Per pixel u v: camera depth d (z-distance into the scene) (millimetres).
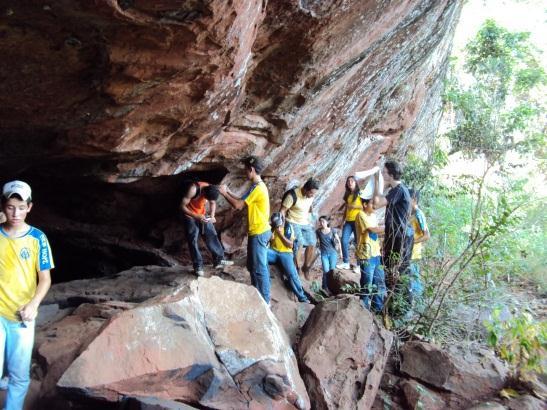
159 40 3377
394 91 9336
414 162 8758
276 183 8156
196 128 5094
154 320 3543
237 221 8633
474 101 8305
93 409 3246
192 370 3469
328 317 4875
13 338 3068
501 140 7762
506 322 5047
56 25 3154
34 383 3584
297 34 4820
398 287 5898
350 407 4246
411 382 4824
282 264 6336
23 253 3074
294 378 4027
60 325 4672
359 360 4512
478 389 4730
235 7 3328
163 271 7223
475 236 5629
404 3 5711
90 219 8508
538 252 8086
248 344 3852
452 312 5824
